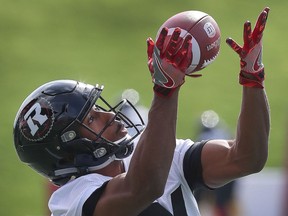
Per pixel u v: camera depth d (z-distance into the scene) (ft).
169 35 41.14
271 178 97.96
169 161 39.99
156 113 39.96
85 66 183.11
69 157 44.52
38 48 190.29
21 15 205.87
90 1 214.28
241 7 210.38
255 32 42.24
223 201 90.17
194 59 41.96
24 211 119.14
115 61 186.70
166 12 208.54
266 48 190.70
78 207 41.75
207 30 42.29
